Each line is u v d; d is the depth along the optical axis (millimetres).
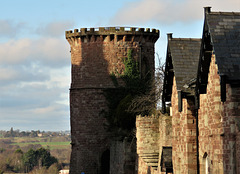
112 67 128875
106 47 129125
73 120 131000
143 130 90750
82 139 129375
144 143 90562
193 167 66250
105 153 128625
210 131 59281
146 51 130125
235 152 52812
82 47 130125
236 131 52594
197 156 64625
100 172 128500
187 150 66375
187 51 68875
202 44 57344
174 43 69375
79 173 129125
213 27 53500
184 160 67438
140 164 92062
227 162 53875
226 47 52031
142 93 126062
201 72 59625
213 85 57969
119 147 110875
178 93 66250
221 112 56469
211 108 58844
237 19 54156
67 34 132000
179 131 70562
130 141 104875
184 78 66875
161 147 84688
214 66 57438
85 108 129250
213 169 57719
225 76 50625
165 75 72812
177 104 71875
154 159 89938
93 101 128750
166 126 80438
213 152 58031
